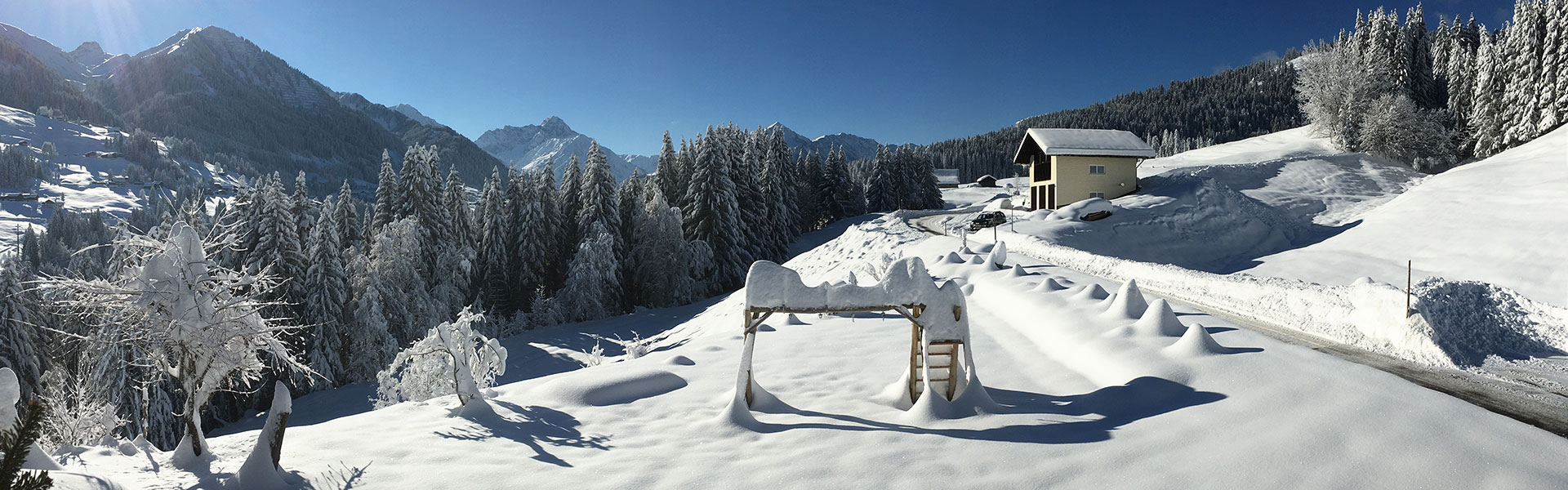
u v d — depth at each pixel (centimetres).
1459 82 6462
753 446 728
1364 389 688
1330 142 7031
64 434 848
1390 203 4416
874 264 2270
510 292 4231
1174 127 18512
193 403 689
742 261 4862
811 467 648
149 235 664
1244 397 718
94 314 661
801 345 1299
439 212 3994
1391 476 524
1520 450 539
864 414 837
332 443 744
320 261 2889
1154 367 863
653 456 704
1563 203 3291
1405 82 6988
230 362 676
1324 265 3225
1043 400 859
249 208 2911
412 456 704
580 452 718
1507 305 1074
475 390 891
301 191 3431
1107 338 1033
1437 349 940
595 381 968
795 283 859
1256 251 3875
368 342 2938
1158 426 683
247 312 689
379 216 4025
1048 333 1205
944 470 622
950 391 845
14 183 19375
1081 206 4178
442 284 3672
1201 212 4203
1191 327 916
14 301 2445
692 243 4594
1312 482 530
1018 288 1598
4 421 477
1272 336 1175
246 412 2722
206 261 681
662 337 3064
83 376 1052
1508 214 3381
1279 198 4916
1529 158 4512
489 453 714
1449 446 552
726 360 1188
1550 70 5372
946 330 840
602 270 4069
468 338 1106
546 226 4378
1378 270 3045
